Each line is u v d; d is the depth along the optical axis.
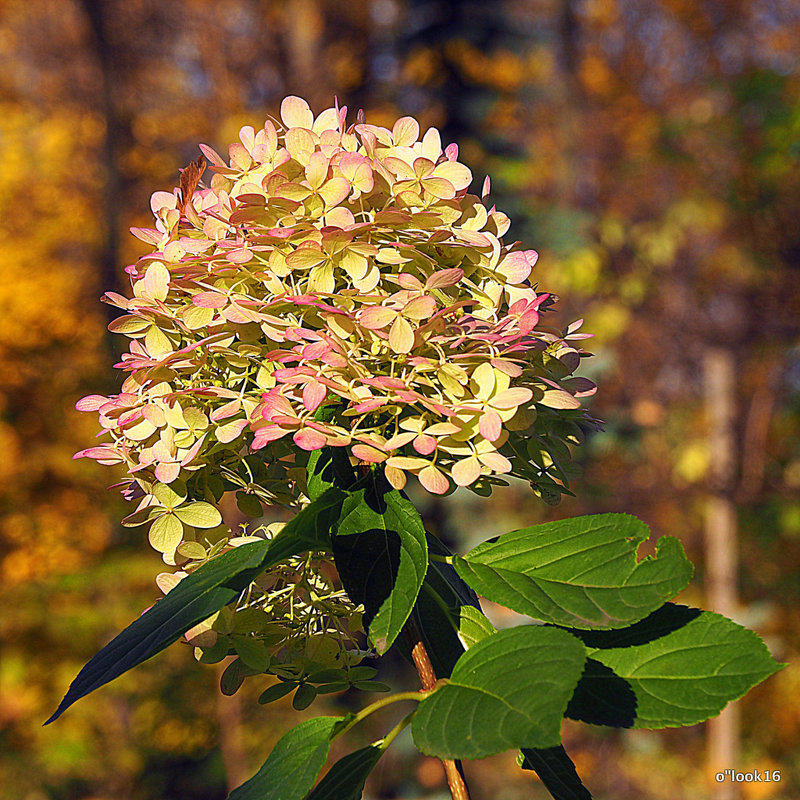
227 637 1.00
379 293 0.88
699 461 7.00
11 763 6.77
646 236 8.61
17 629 6.89
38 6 10.34
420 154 1.01
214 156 1.01
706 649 0.88
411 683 7.01
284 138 0.99
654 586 0.83
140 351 1.00
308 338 0.83
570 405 0.91
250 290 0.92
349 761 0.86
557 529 0.92
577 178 10.16
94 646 7.16
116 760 7.04
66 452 7.27
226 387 0.94
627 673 0.89
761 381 7.82
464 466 0.84
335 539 0.88
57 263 9.30
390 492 0.90
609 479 7.64
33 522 7.23
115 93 10.22
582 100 10.66
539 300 0.91
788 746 6.93
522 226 8.02
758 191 7.93
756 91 7.76
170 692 7.34
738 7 10.59
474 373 0.86
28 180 9.88
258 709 7.31
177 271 0.92
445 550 1.07
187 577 0.93
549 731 0.67
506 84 9.84
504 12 9.03
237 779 6.85
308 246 0.86
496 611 5.43
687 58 11.53
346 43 10.83
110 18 10.15
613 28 12.37
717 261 8.41
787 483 7.67
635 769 7.14
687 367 8.40
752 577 7.47
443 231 0.88
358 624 1.03
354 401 0.82
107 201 9.51
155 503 0.96
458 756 0.68
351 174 0.89
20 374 7.36
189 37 11.29
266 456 0.99
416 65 8.72
